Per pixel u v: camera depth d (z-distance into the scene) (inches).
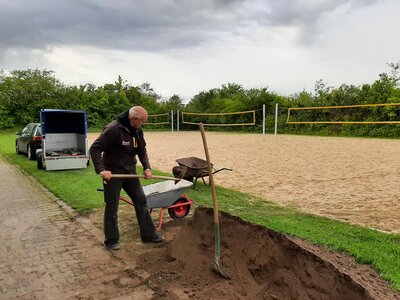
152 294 143.9
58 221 245.6
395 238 194.2
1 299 142.6
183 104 1768.0
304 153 616.4
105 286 152.1
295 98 1216.8
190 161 329.4
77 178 398.9
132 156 193.3
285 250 141.3
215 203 152.6
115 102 1589.6
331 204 279.1
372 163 489.7
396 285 138.6
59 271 167.2
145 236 199.2
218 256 149.8
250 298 132.1
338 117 1053.8
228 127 1390.3
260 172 429.7
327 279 126.9
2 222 244.8
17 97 1439.5
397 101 927.0
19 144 647.1
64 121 488.4
